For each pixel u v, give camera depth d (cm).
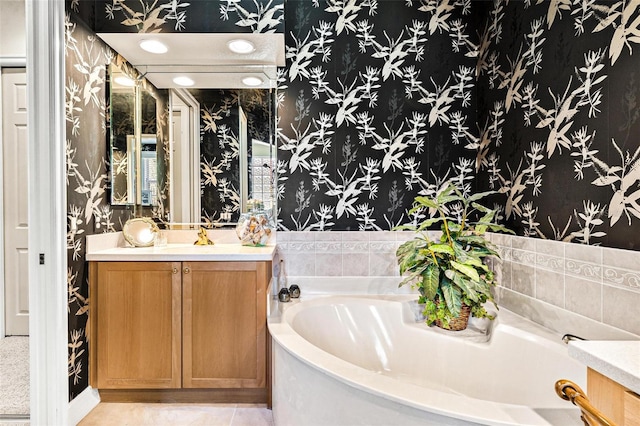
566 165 153
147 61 237
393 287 233
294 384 144
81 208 187
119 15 201
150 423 177
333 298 219
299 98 237
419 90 234
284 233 235
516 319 176
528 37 179
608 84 130
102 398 196
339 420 123
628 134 122
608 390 78
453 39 234
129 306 191
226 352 191
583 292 141
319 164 236
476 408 100
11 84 281
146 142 246
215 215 245
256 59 233
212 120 244
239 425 175
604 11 132
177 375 191
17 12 276
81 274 186
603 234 133
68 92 177
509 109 197
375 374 123
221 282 191
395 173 235
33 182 167
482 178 228
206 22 202
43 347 167
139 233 224
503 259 200
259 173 241
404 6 234
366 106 234
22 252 284
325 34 235
